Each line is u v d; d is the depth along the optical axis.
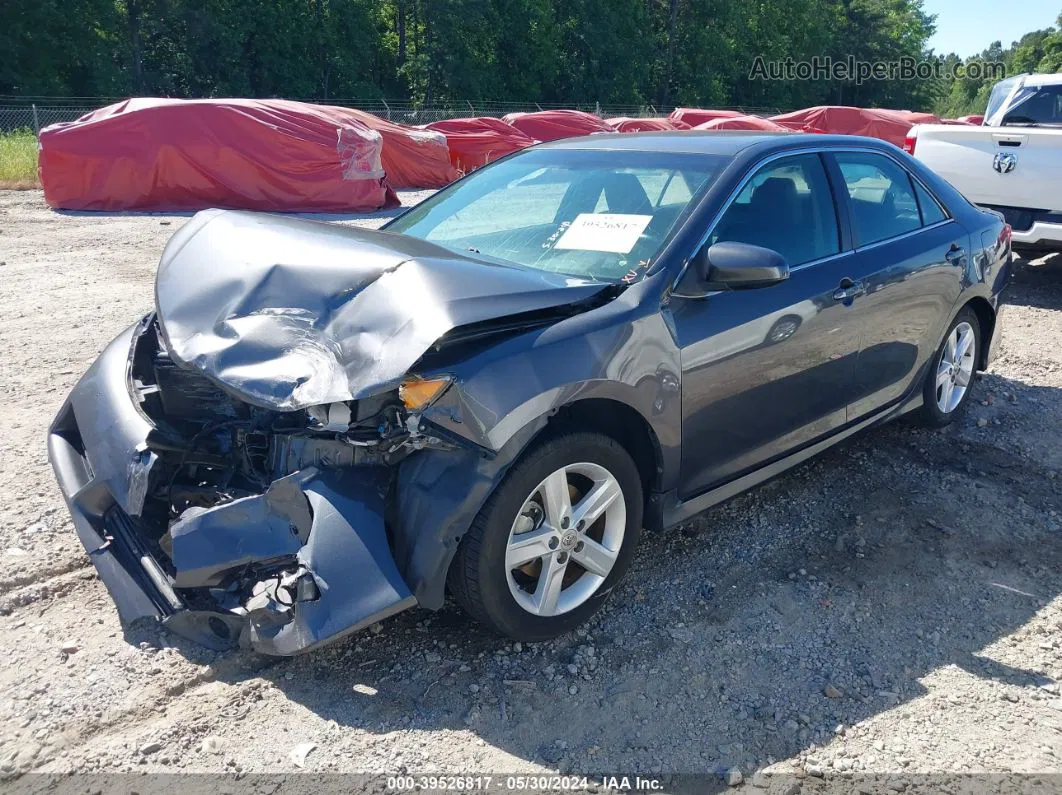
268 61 44.56
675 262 3.13
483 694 2.72
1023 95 9.21
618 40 52.81
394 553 2.61
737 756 2.51
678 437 3.13
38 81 37.28
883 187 4.29
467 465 2.59
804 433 3.77
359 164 14.66
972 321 4.93
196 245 3.18
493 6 48.81
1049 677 2.88
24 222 12.17
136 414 3.01
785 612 3.23
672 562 3.56
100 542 2.99
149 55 42.44
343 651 2.89
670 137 3.99
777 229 3.57
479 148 18.92
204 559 2.51
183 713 2.59
